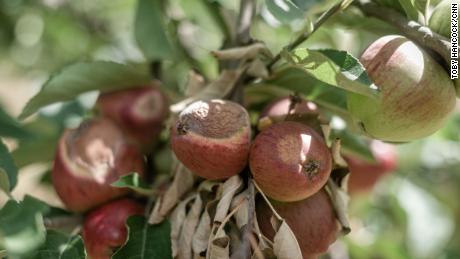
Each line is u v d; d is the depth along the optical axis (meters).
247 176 0.66
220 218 0.64
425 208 1.10
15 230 0.64
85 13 1.23
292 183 0.63
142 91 0.81
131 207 0.73
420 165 1.14
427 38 0.65
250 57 0.72
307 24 0.69
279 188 0.63
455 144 1.14
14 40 1.25
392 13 0.69
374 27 0.75
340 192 0.67
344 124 0.78
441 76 0.64
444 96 0.64
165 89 0.83
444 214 1.11
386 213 1.12
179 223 0.68
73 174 0.74
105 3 1.23
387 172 0.94
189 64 0.89
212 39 0.95
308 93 0.74
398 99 0.64
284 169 0.63
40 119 0.90
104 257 0.71
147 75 0.80
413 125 0.64
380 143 0.93
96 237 0.71
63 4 1.20
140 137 0.80
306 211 0.66
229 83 0.73
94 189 0.73
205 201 0.67
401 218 1.10
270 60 0.73
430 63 0.64
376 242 1.02
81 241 0.68
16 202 0.66
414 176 1.13
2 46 1.28
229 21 0.84
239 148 0.65
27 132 0.78
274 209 0.65
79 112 0.90
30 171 1.36
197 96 0.72
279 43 0.93
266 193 0.65
